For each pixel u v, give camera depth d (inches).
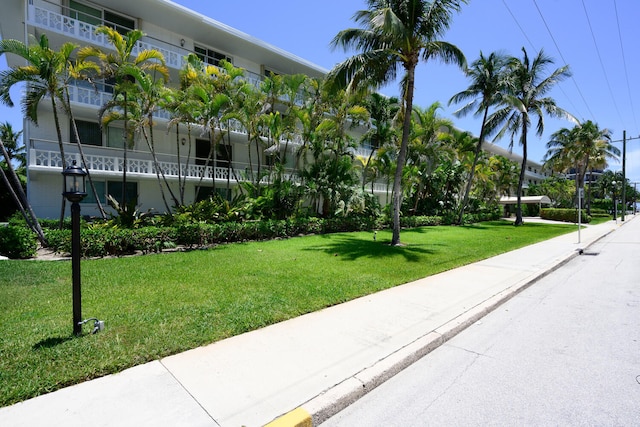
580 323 210.5
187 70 584.4
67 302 214.1
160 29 726.5
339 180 712.4
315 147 706.8
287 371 138.2
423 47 502.3
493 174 1421.0
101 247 373.4
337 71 494.6
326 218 707.4
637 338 185.3
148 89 510.3
